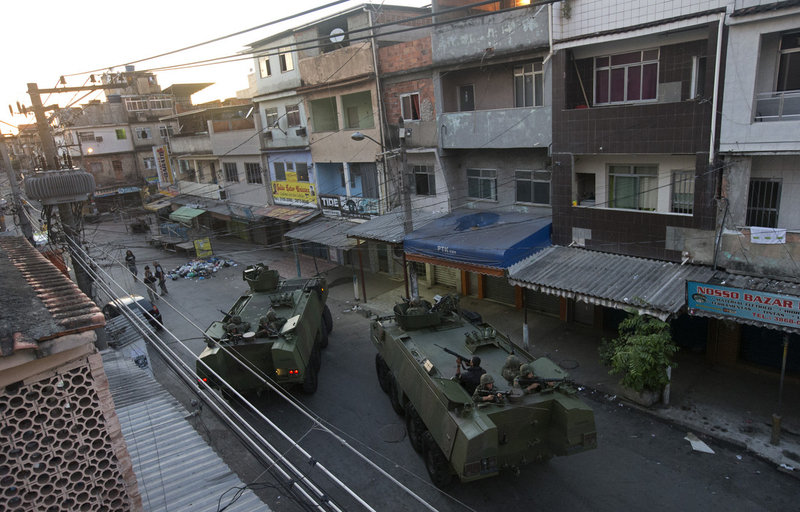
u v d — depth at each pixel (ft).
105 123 132.98
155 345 25.61
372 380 42.68
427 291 64.23
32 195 41.98
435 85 54.49
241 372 37.22
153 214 121.60
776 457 29.43
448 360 31.48
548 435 26.48
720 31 33.78
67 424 12.67
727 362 40.22
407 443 33.32
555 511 26.55
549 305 53.01
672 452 30.83
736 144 34.60
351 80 62.75
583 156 45.85
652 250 40.83
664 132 37.99
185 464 21.08
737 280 35.58
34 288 15.28
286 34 71.67
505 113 49.11
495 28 47.44
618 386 38.47
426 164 58.85
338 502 28.04
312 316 44.65
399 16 64.90
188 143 106.63
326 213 73.92
